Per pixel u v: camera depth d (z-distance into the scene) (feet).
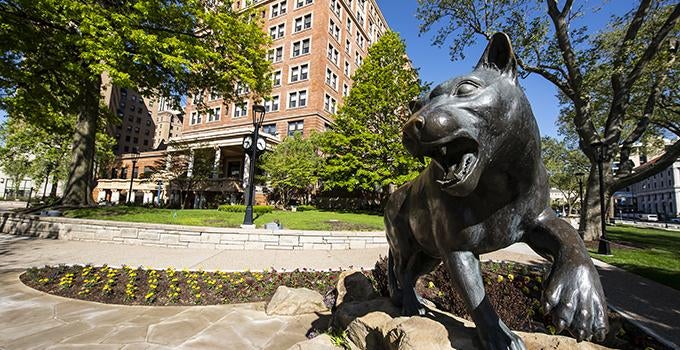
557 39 40.04
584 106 38.83
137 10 33.47
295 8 100.63
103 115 50.19
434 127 4.00
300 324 11.74
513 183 4.86
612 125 38.65
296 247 27.45
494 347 4.99
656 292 16.66
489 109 4.27
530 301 11.35
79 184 41.93
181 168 76.48
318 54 93.86
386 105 65.05
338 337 9.04
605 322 3.79
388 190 73.46
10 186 151.23
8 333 10.32
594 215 39.58
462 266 5.28
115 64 29.27
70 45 33.09
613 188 38.93
